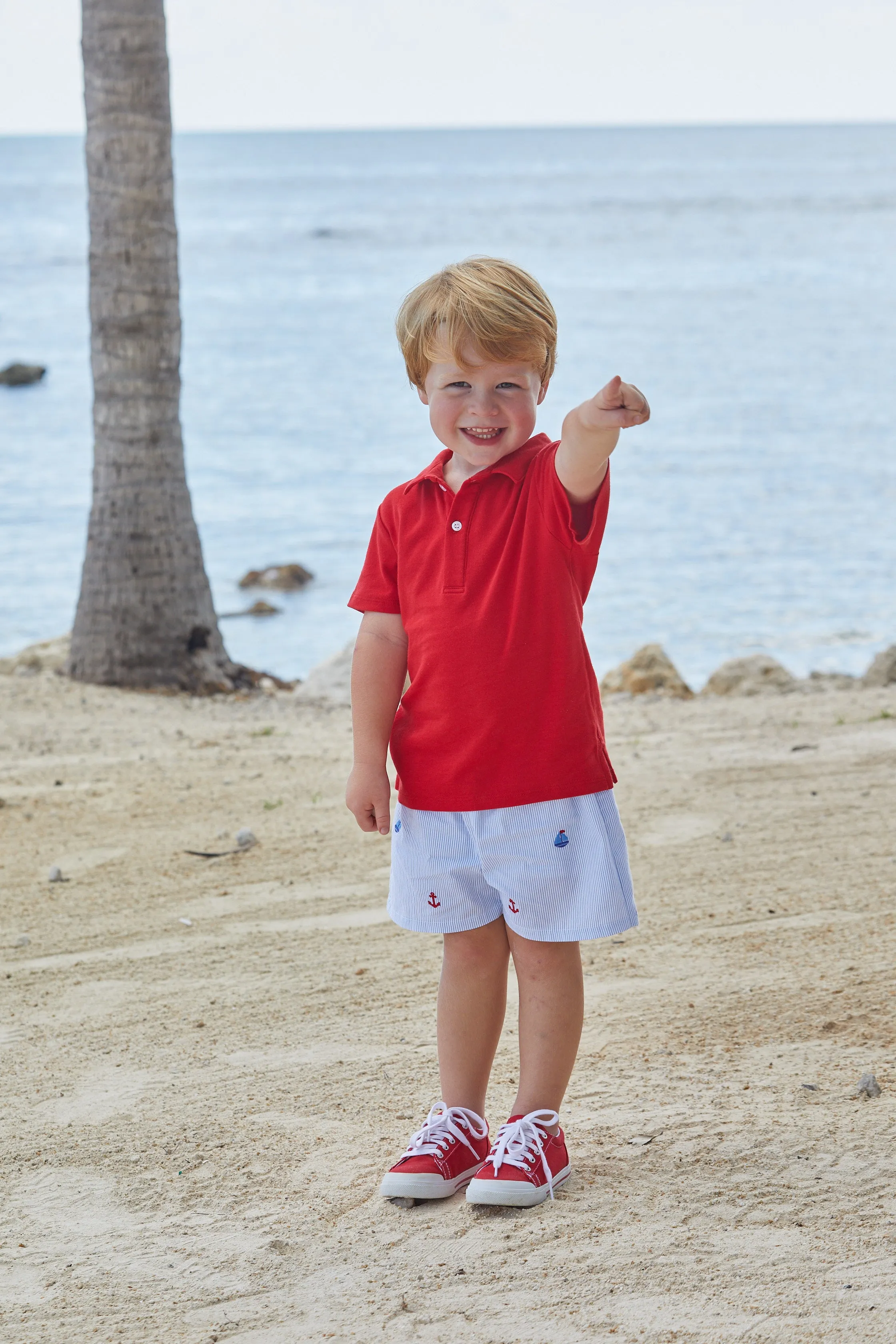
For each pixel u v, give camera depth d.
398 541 2.63
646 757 6.20
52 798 5.74
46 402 27.09
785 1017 3.29
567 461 2.38
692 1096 2.89
